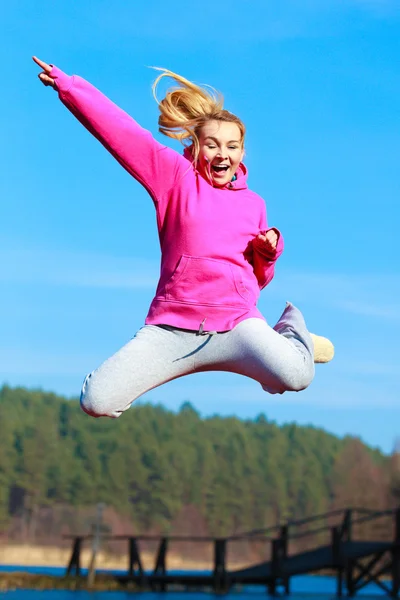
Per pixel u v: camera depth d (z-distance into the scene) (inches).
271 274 214.1
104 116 204.1
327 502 5073.8
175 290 206.1
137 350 200.8
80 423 5182.1
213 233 207.5
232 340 203.0
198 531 4857.3
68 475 4694.9
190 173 211.3
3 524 4131.4
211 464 5137.8
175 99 212.7
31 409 5546.3
